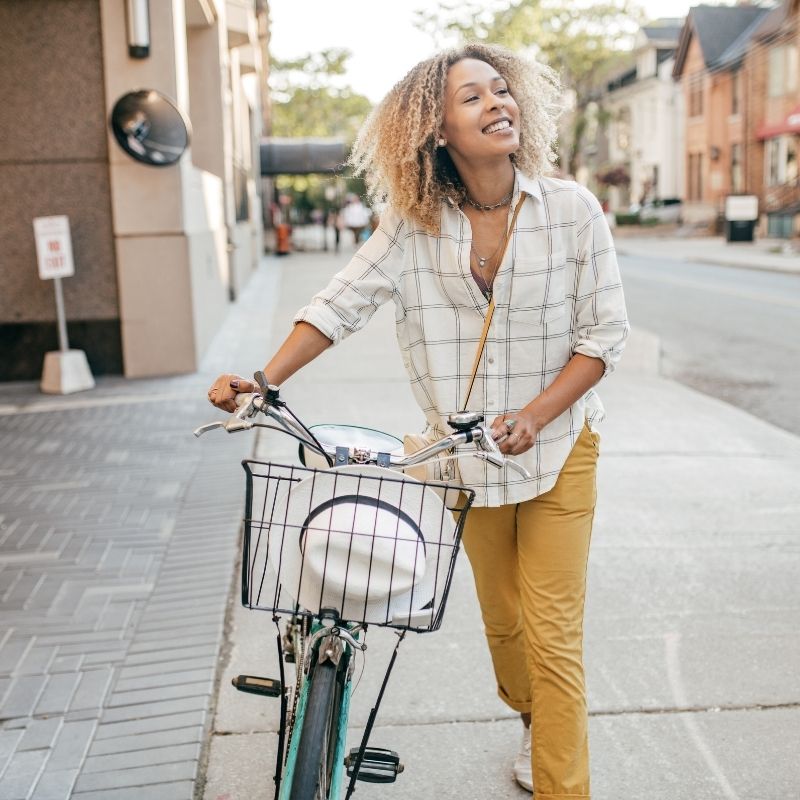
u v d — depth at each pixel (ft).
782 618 12.94
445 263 7.78
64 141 30.30
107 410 26.32
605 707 10.78
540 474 7.84
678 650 12.07
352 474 6.40
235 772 9.71
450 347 7.94
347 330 7.92
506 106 7.46
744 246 113.91
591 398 8.36
